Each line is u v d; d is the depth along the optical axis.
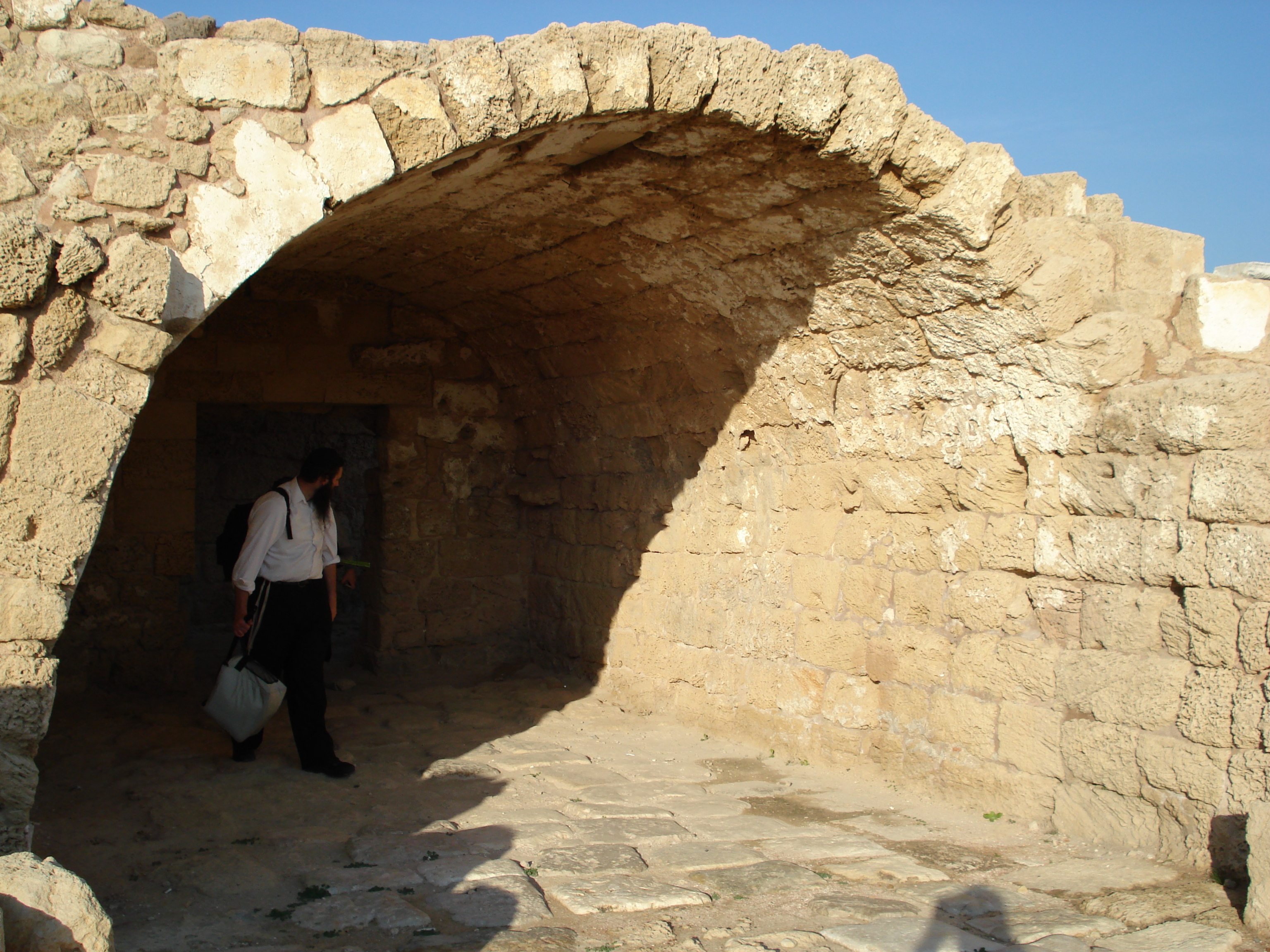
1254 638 4.02
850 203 4.71
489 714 7.38
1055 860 4.36
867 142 4.39
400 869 4.18
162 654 7.73
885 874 4.15
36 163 3.51
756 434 6.53
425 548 8.91
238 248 3.74
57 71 3.57
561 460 8.62
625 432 7.73
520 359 8.39
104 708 7.15
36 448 3.35
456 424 8.98
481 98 4.04
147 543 7.70
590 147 4.71
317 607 5.73
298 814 4.96
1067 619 4.80
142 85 3.66
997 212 4.50
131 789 5.22
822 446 6.07
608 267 6.20
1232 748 4.05
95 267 3.39
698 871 4.23
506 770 5.92
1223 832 3.97
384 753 6.23
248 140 3.76
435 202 5.50
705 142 4.58
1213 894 3.82
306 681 5.66
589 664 8.30
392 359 8.67
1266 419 4.13
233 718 5.64
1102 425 4.62
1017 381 4.90
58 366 3.40
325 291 8.30
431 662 8.92
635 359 7.11
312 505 5.80
